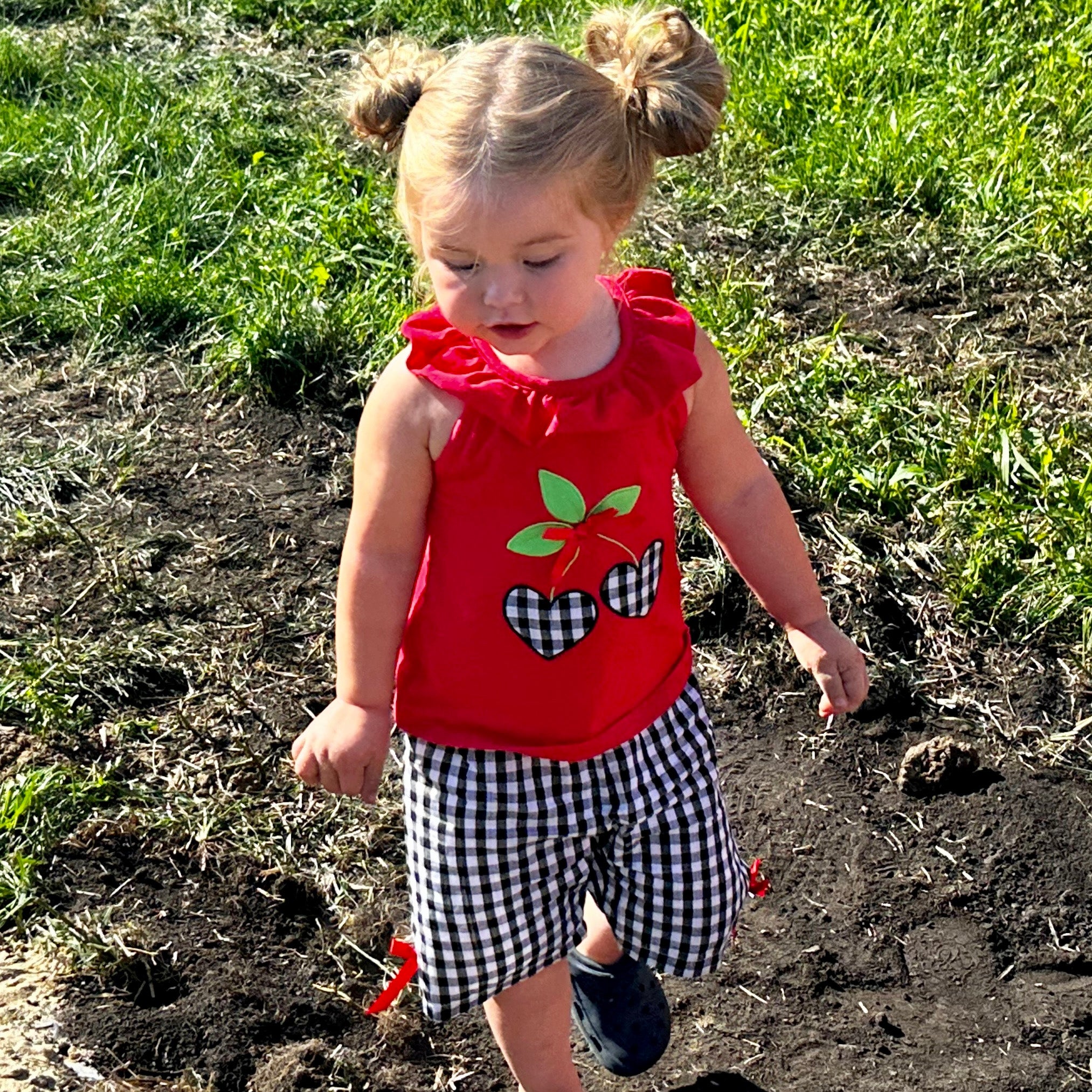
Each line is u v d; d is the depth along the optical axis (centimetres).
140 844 290
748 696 334
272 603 358
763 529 221
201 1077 250
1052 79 549
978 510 370
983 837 300
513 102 180
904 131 519
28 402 429
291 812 302
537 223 180
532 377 193
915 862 296
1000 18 595
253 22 663
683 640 222
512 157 178
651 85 189
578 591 201
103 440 412
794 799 310
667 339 201
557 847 214
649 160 193
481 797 208
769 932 284
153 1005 261
